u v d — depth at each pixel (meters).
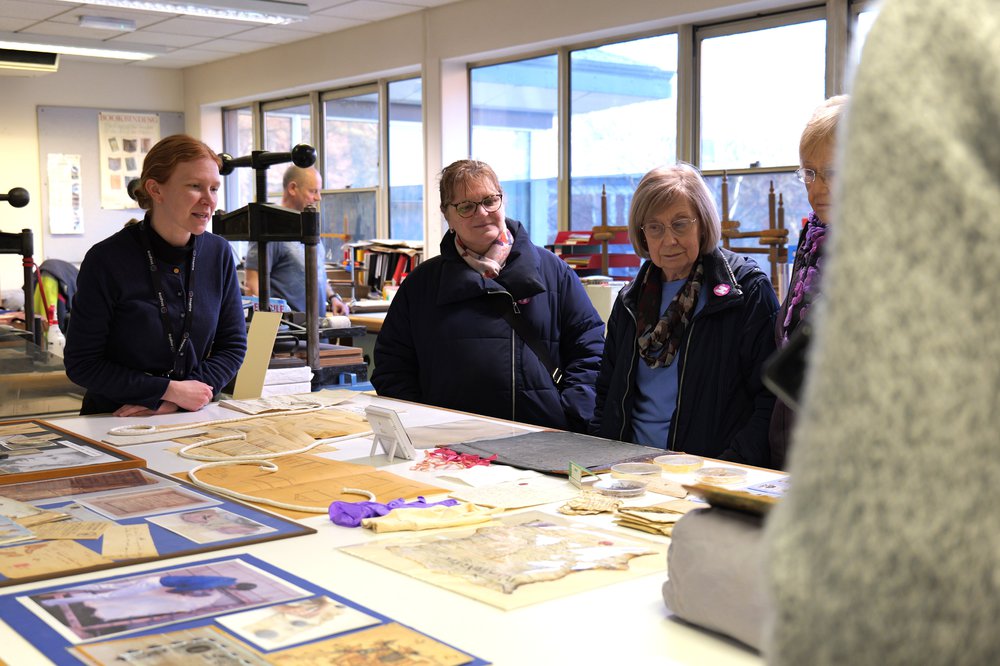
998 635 0.40
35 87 9.91
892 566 0.39
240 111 10.64
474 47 7.46
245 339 2.74
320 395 2.76
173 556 1.26
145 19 8.16
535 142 7.49
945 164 0.39
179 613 1.05
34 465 1.82
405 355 2.92
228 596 1.10
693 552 0.99
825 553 0.41
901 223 0.40
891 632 0.39
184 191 2.41
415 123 8.48
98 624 1.02
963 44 0.40
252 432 2.13
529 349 2.76
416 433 2.15
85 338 2.42
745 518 0.98
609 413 2.42
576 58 7.08
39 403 3.21
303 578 1.18
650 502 1.51
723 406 2.25
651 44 6.57
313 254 3.42
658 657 0.94
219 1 7.16
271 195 10.29
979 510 0.39
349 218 9.34
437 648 0.95
